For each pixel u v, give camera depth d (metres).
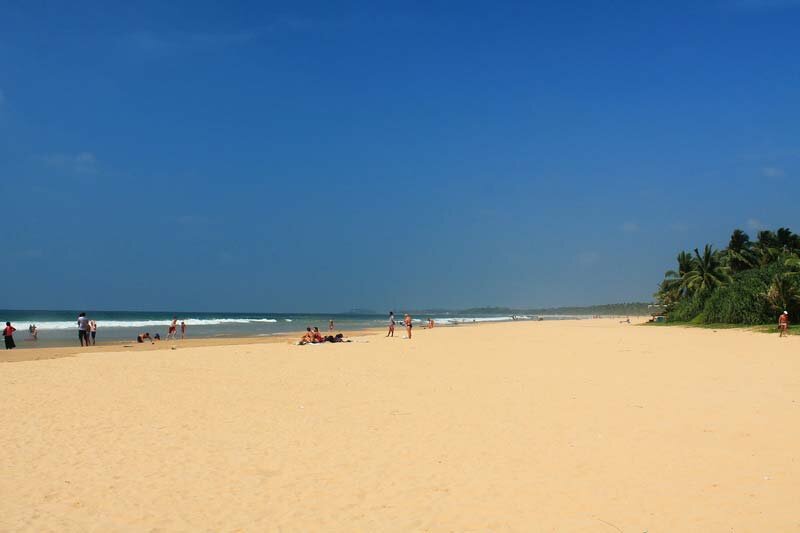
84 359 25.47
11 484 8.02
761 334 42.81
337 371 20.58
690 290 70.38
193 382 17.64
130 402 14.14
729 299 56.53
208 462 9.03
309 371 20.59
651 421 11.47
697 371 19.55
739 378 17.56
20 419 12.15
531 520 6.63
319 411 12.95
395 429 11.14
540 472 8.37
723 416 11.82
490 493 7.54
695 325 61.53
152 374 19.66
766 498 7.18
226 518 6.81
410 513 6.90
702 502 7.09
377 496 7.49
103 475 8.41
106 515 6.92
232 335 54.22
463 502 7.23
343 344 36.19
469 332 54.22
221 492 7.68
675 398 14.05
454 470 8.52
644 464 8.64
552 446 9.74
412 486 7.86
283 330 67.38
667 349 29.64
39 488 7.87
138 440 10.38
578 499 7.27
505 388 16.16
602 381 17.30
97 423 11.76
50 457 9.31
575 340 39.16
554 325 79.44
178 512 7.00
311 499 7.40
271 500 7.38
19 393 15.52
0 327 68.12
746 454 9.05
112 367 21.89
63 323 81.44
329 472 8.49
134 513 6.98
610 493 7.45
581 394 14.90
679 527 6.37
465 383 17.25
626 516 6.70
